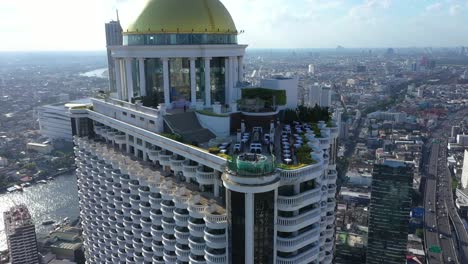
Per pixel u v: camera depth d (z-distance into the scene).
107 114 111.31
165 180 80.31
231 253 64.50
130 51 106.06
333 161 94.69
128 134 102.44
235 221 62.47
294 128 97.00
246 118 95.81
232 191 61.22
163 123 92.38
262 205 61.03
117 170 97.94
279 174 64.19
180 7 103.19
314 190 67.56
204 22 104.06
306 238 66.88
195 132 91.56
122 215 97.88
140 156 100.81
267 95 104.19
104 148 104.12
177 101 106.62
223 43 109.31
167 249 79.12
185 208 73.44
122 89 117.06
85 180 116.62
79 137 118.12
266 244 63.41
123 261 101.50
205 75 106.19
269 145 82.06
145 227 86.81
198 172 75.25
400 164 197.38
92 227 116.88
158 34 103.56
